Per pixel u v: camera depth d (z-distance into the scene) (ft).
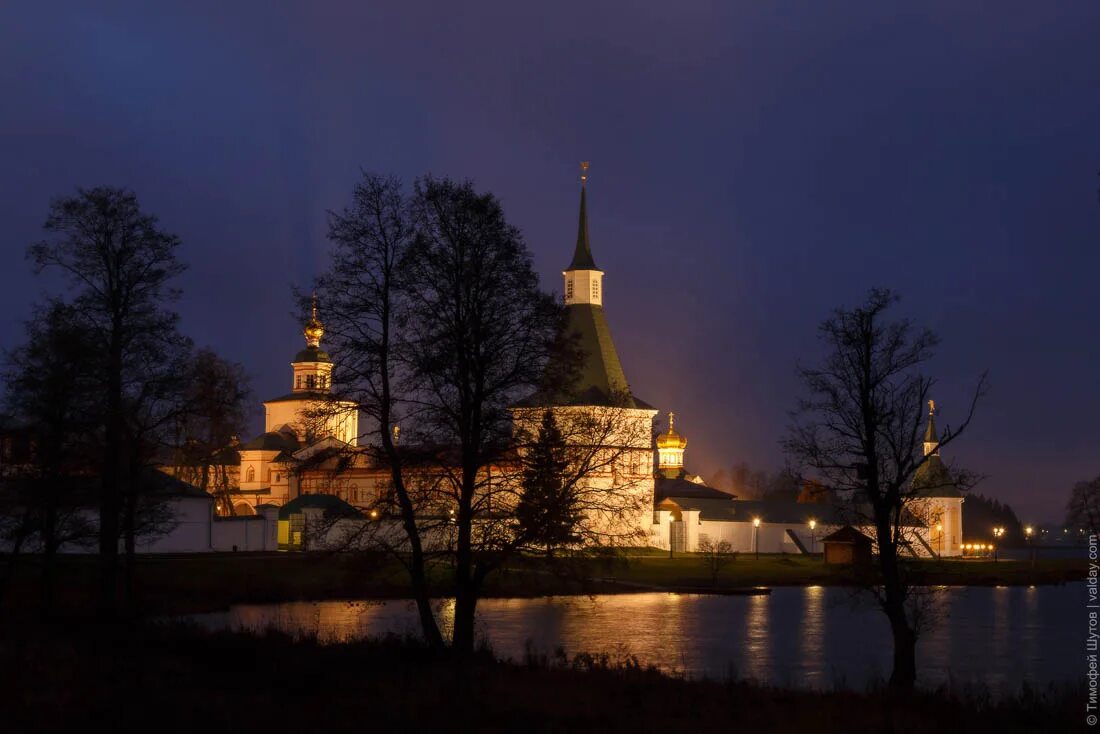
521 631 226.79
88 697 113.09
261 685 122.52
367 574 144.05
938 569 469.16
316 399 144.25
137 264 193.26
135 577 276.82
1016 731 111.24
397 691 116.98
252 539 392.88
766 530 587.68
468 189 143.84
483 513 145.07
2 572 255.91
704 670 180.24
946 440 159.84
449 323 141.18
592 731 105.50
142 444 200.95
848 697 126.31
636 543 167.22
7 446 201.46
